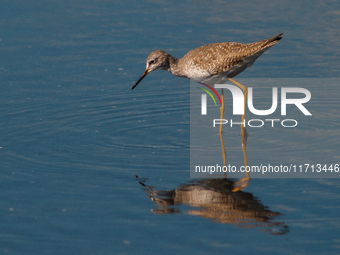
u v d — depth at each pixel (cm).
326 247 846
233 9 2512
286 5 2556
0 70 1908
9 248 856
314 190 1059
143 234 898
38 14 2462
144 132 1426
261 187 1082
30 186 1089
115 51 2084
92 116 1541
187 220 945
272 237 881
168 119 1534
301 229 905
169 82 1858
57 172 1156
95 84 1812
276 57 2008
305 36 2175
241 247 854
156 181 1112
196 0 2661
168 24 2328
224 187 1084
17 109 1585
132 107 1625
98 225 929
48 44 2148
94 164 1201
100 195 1047
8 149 1292
